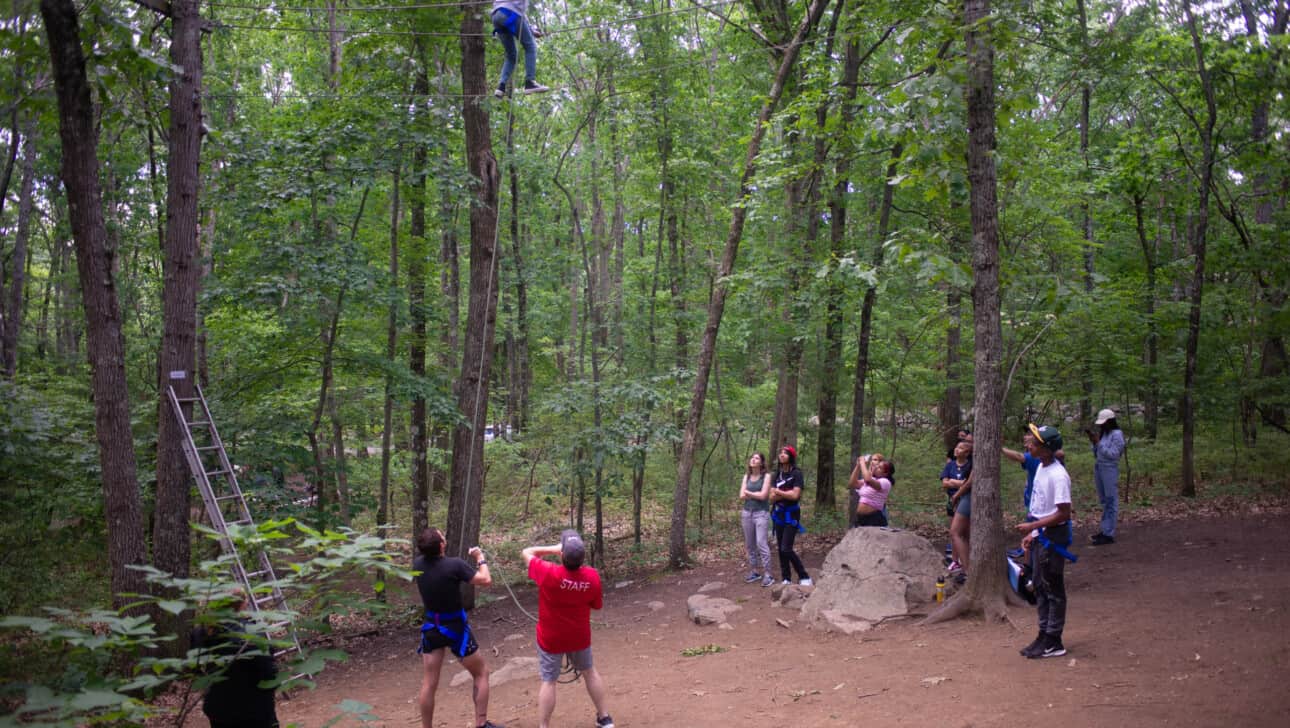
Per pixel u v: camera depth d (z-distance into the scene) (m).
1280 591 7.78
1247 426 17.02
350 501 13.76
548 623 5.91
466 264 27.62
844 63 15.23
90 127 8.48
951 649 7.20
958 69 7.94
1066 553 6.52
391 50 13.27
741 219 14.28
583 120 21.80
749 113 19.22
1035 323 14.20
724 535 16.91
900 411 20.36
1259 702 5.00
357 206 16.42
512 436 17.09
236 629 4.09
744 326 16.41
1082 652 6.54
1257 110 15.71
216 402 12.40
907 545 9.36
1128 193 17.00
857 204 19.08
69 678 3.28
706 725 6.00
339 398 15.62
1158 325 16.02
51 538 11.25
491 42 15.91
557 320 28.22
